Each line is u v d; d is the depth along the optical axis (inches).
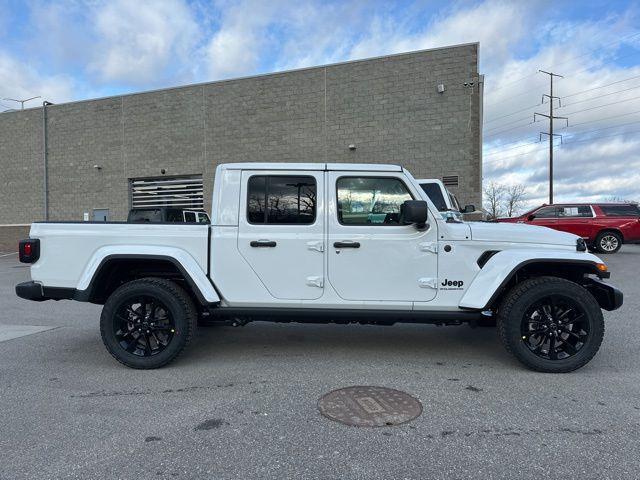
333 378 168.2
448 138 628.1
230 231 179.6
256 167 180.9
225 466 108.7
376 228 176.2
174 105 769.6
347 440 121.0
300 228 178.1
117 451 115.9
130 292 177.8
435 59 629.6
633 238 592.1
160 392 155.7
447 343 215.8
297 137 699.4
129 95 796.0
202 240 179.8
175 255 177.6
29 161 867.4
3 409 142.3
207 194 754.8
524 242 176.6
